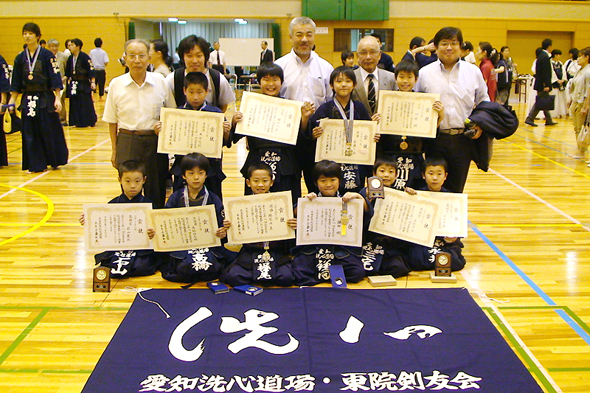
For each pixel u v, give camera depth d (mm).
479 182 6465
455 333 2881
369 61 4211
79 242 4352
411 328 2932
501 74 11164
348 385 2428
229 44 16703
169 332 2889
